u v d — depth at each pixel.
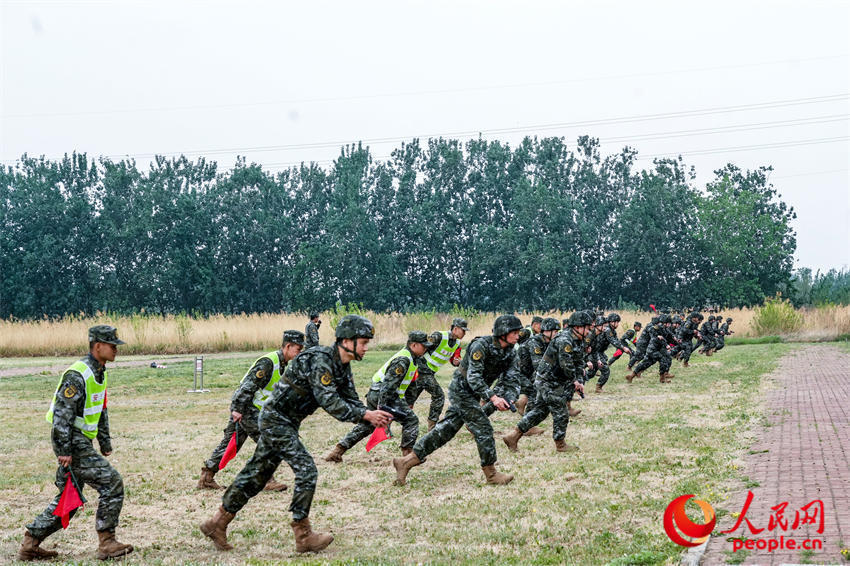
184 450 11.67
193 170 87.69
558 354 10.64
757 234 75.50
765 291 74.06
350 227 74.00
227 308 78.56
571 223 77.94
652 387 18.61
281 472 10.20
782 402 14.73
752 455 9.85
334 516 7.79
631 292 78.00
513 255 74.25
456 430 9.10
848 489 7.72
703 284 73.38
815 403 14.43
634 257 74.38
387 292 73.19
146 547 6.89
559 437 10.73
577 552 6.23
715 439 11.09
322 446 11.73
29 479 9.83
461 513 7.70
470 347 8.95
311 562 6.20
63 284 75.62
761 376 20.00
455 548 6.50
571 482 8.85
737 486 8.18
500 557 6.20
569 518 7.26
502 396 9.93
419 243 80.25
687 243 75.06
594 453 10.47
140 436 12.98
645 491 8.20
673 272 74.31
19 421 14.95
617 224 81.50
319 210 84.12
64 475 6.64
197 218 76.31
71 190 83.94
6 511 8.31
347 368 6.82
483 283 78.31
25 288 73.12
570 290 72.50
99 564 6.37
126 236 74.25
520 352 12.75
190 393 19.34
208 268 74.75
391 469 10.01
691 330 23.91
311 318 20.52
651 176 75.81
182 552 6.73
